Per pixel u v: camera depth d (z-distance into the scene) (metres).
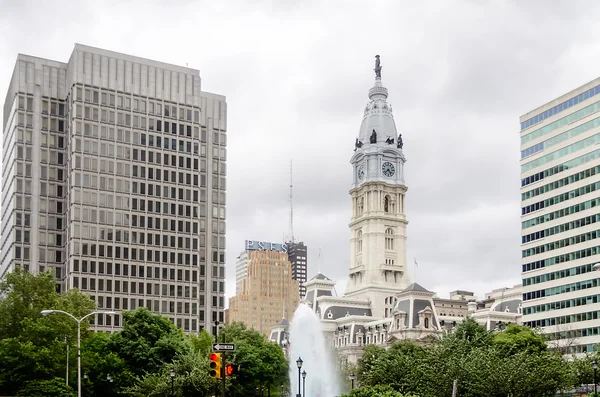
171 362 143.12
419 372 115.38
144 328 148.25
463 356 113.88
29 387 121.75
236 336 179.75
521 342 154.75
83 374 134.00
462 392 107.44
